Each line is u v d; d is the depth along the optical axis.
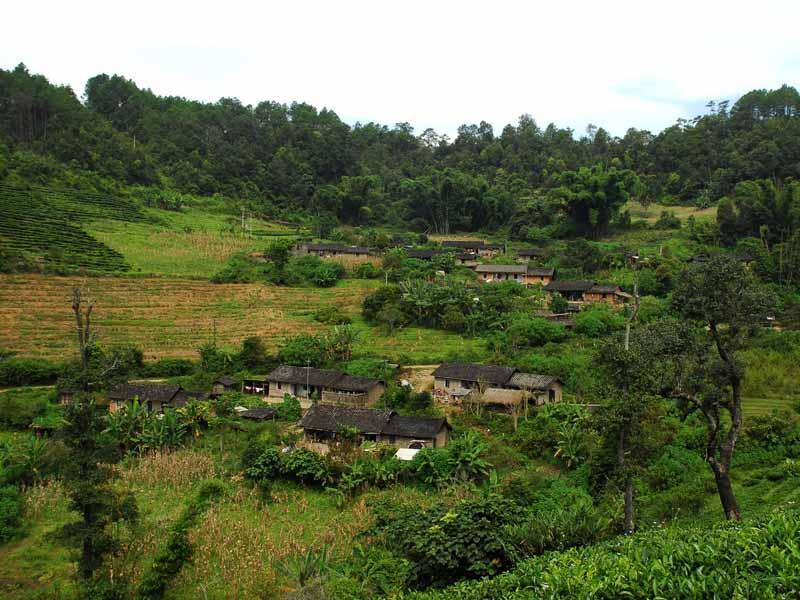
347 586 28.62
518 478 43.59
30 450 45.66
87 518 31.28
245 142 186.00
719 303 30.66
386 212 164.12
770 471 40.00
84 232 112.44
